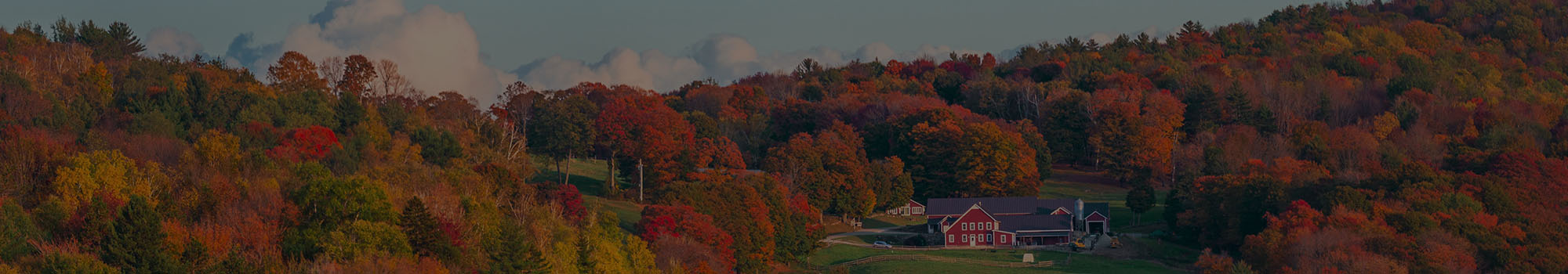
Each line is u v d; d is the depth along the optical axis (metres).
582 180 179.00
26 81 125.38
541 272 88.56
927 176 185.62
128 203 78.56
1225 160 175.62
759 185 136.62
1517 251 110.62
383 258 80.38
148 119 125.50
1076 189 192.88
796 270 127.69
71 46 154.12
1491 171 143.38
